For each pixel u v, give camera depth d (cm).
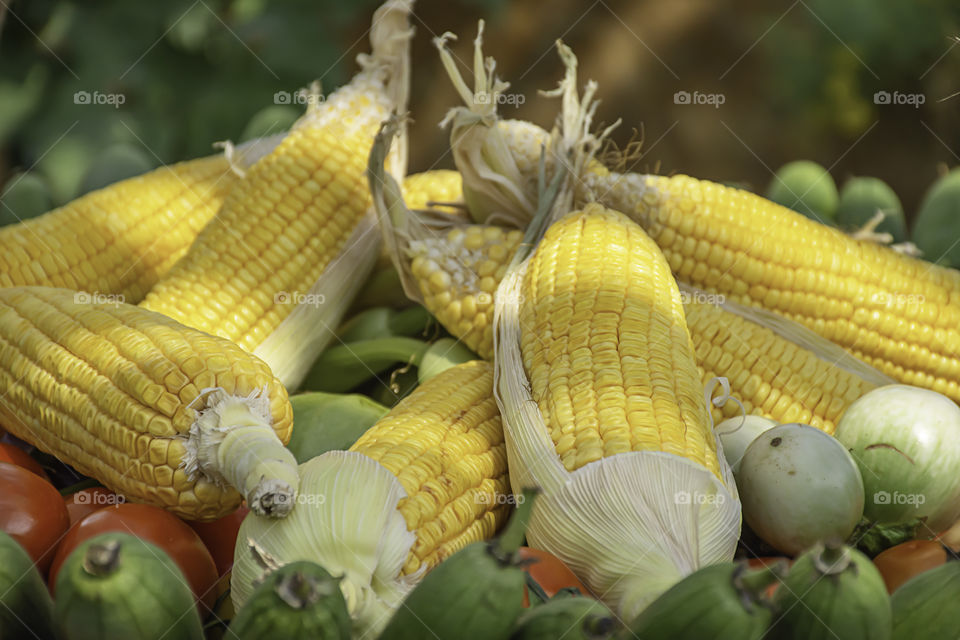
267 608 79
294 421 94
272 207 98
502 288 94
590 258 93
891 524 89
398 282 100
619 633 81
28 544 86
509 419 89
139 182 102
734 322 95
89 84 171
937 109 196
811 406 94
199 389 87
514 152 99
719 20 213
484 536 89
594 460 87
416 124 202
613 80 212
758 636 79
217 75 176
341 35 190
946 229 105
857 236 99
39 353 89
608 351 90
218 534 89
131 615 80
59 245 98
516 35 208
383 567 85
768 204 97
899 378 98
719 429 92
